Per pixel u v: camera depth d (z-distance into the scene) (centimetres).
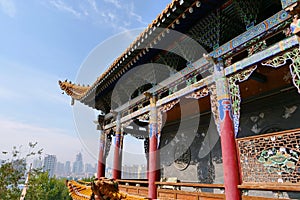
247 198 625
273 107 1048
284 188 555
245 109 1166
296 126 943
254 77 951
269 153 613
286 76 962
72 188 1384
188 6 746
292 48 602
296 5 426
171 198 938
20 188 2967
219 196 762
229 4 767
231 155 671
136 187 1196
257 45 700
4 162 2666
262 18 796
